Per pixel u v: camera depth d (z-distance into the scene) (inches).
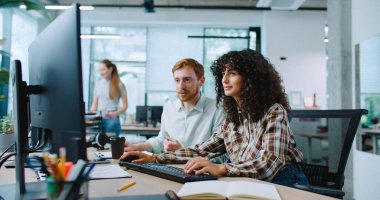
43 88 34.0
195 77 74.3
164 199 31.7
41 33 36.3
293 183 49.3
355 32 134.0
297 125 69.7
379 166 113.5
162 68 283.7
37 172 43.3
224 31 289.7
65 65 28.8
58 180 22.8
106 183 39.0
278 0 209.2
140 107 202.1
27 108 35.6
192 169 42.6
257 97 53.4
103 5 271.0
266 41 270.7
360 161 128.4
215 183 36.5
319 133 179.6
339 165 55.7
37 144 37.3
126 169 49.6
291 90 268.2
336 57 160.4
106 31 285.1
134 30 285.3
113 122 134.2
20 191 33.1
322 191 43.7
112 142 60.3
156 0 272.5
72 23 27.9
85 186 24.7
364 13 125.8
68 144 28.3
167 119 79.1
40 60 35.4
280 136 47.3
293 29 271.7
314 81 269.7
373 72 118.0
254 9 273.4
